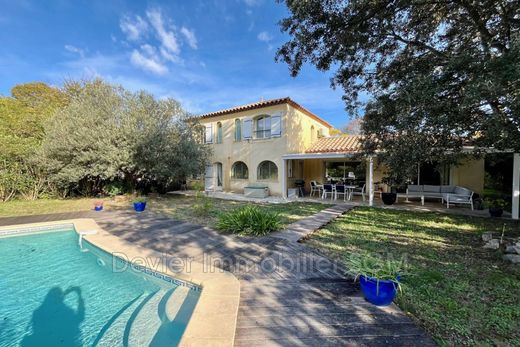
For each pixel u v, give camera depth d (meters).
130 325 3.19
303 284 3.56
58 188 12.92
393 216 8.52
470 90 3.26
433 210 9.62
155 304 3.64
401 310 2.88
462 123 3.82
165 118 12.88
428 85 3.72
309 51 6.22
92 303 3.71
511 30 4.45
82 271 4.76
